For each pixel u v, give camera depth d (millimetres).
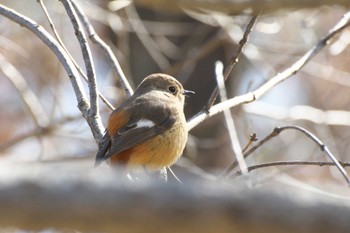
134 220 2848
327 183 15266
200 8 8664
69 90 15406
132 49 16641
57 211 2812
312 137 7547
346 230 2818
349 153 15438
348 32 14102
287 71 9430
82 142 13641
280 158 15172
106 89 13680
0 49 15508
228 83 16969
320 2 8148
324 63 15648
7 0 15797
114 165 8586
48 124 12844
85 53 8523
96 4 15156
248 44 14492
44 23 15375
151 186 2875
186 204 2852
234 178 7215
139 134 8906
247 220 2852
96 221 2846
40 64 15375
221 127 16297
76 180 2834
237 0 8406
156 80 10281
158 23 15570
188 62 14102
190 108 16938
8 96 16578
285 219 2838
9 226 2824
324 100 16969
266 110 14430
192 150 15047
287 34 16562
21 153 14719
